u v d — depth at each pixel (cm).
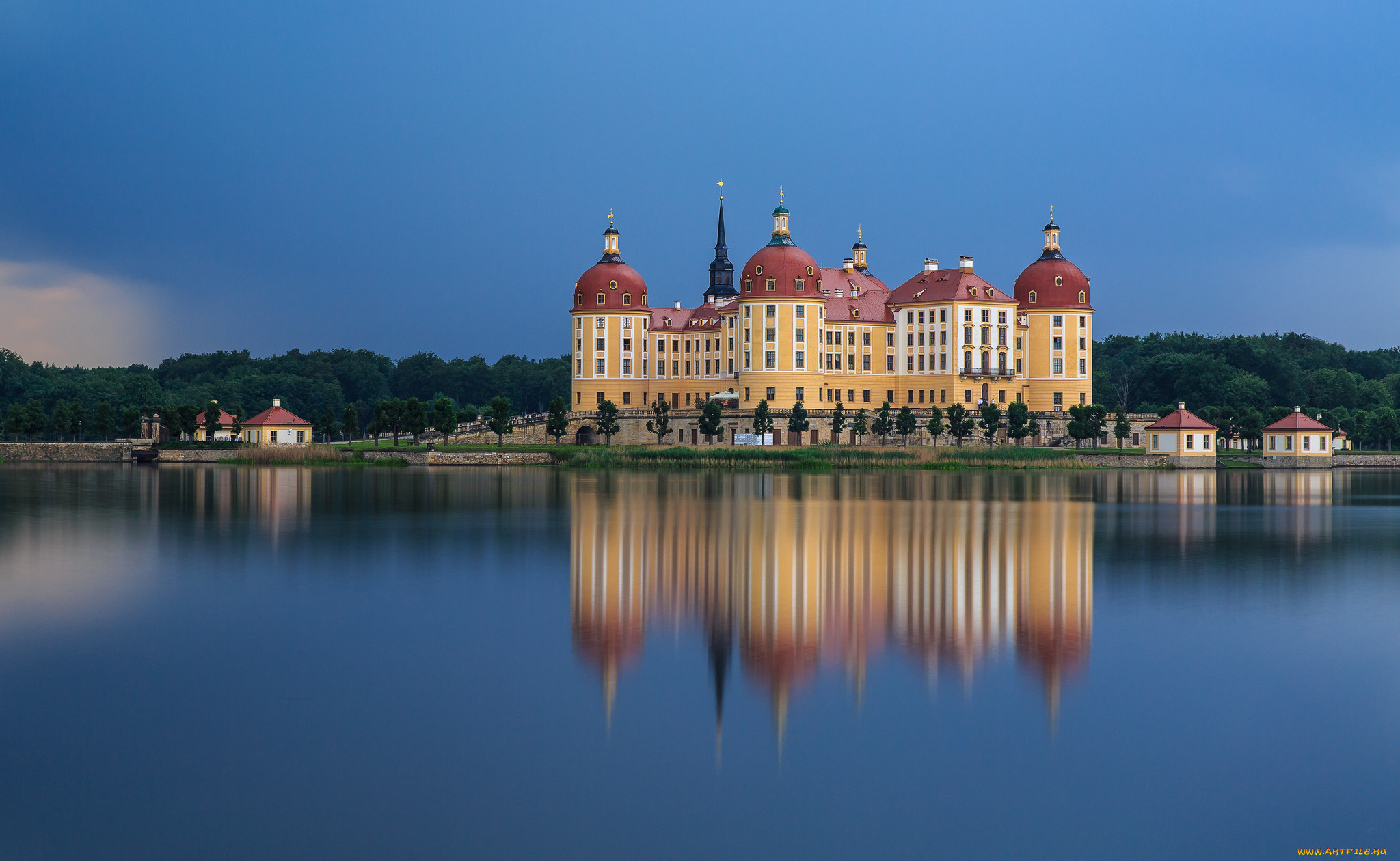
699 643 4709
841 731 3631
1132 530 8825
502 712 3791
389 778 3259
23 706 3862
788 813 3070
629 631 4938
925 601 5644
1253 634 4928
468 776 3281
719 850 2878
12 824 2995
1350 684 4159
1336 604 5609
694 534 8450
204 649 4600
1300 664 4428
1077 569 6719
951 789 3219
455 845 2894
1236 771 3362
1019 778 3294
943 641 4769
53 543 7750
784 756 3431
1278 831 3014
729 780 3259
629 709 3822
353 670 4288
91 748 3478
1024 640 4781
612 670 4288
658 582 6181
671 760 3394
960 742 3556
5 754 3444
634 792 3180
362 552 7331
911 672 4281
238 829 2970
